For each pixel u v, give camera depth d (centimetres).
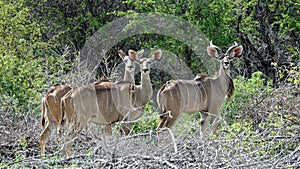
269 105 3188
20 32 5584
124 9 7000
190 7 5456
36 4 6962
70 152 2625
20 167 2308
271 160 2194
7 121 2944
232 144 2298
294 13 5838
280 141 2616
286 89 3219
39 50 5781
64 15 7006
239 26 5625
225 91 3256
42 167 2284
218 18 5425
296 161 2300
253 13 5600
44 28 6644
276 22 5531
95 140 2344
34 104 3416
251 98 3578
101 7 7012
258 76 3866
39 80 3703
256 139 2653
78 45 6881
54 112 2917
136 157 2167
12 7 5731
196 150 2175
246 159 2175
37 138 2914
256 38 5934
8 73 3631
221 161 2180
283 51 5775
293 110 3080
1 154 2722
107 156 2167
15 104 3241
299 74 3303
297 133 2758
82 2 6944
